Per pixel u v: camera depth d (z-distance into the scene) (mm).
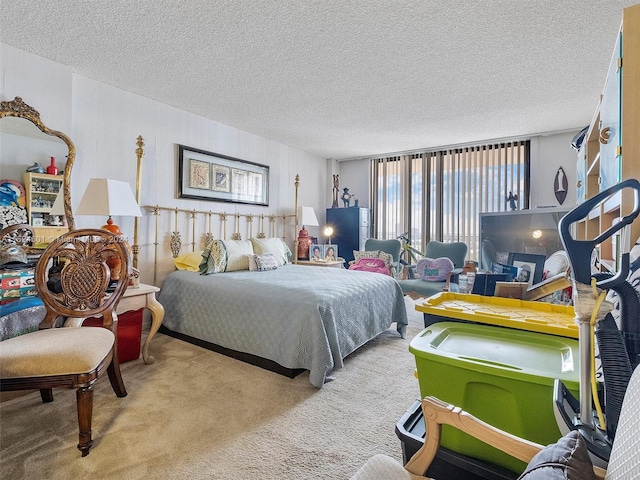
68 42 2266
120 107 3023
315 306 2229
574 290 747
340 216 5406
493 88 2926
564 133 4176
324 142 4766
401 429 1028
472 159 4785
